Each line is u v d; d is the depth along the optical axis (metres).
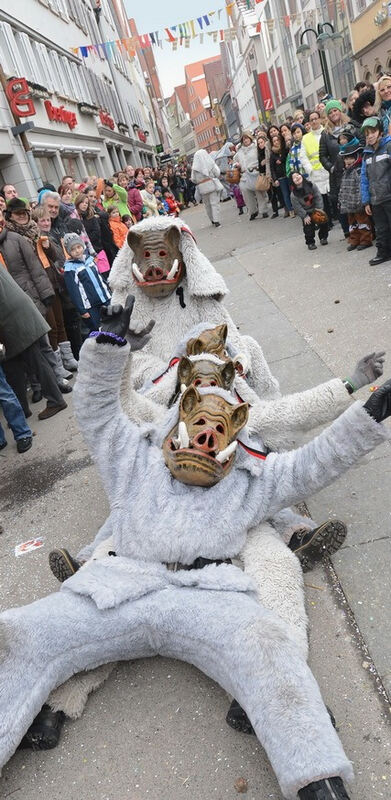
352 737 2.20
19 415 5.40
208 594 2.28
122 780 2.25
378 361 2.79
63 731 2.47
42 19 20.70
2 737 2.11
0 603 3.43
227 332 3.27
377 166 7.17
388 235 7.54
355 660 2.49
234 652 2.08
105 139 28.41
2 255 6.27
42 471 4.98
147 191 15.31
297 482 2.52
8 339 5.63
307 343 5.97
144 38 15.53
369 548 3.07
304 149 9.72
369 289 6.95
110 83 35.34
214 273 3.54
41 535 4.04
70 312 7.48
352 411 2.40
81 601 2.35
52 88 20.16
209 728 2.36
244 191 14.42
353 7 26.55
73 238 6.77
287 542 2.90
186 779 2.20
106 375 2.57
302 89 41.72
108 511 4.11
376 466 3.71
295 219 13.02
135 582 2.36
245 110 69.81
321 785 1.79
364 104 8.30
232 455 2.52
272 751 1.88
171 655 2.38
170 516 2.46
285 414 2.87
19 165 14.07
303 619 2.43
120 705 2.53
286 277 8.52
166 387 3.11
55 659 2.28
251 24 16.62
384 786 2.03
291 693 1.92
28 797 2.26
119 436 2.64
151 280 3.45
